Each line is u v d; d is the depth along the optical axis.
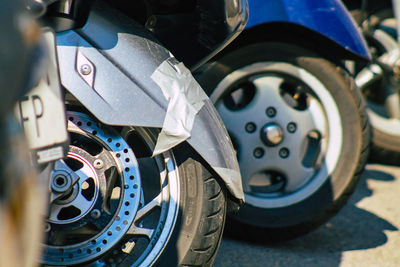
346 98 2.93
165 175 2.03
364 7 4.08
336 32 2.87
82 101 1.88
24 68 1.20
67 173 1.90
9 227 1.09
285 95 2.95
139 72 1.94
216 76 2.81
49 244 1.96
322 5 2.87
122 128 2.07
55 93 1.66
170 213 2.02
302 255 2.92
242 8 2.18
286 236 2.95
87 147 2.11
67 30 1.91
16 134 1.16
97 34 1.94
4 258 1.09
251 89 2.91
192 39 2.31
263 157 2.88
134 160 2.01
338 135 2.94
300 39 2.88
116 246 2.00
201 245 2.01
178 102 1.96
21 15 1.19
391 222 3.51
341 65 2.94
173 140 1.95
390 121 4.88
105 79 1.91
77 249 1.94
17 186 1.12
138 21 2.27
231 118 2.87
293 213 2.91
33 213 1.14
